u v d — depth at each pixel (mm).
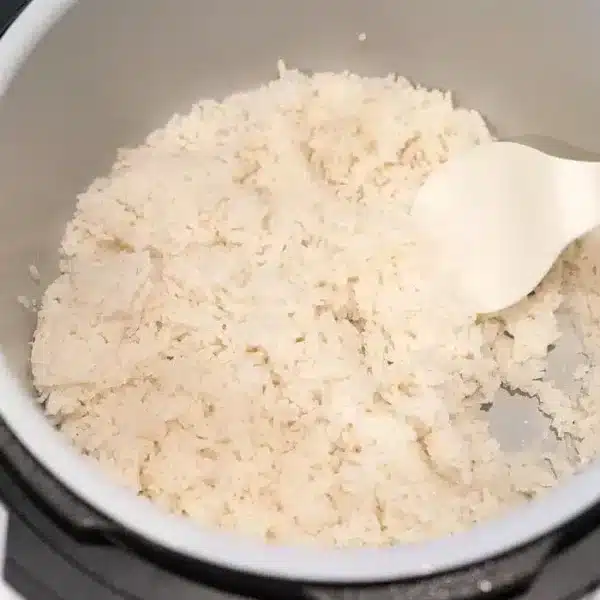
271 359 490
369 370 498
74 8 472
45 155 495
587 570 386
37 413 404
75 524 384
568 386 506
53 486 389
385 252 510
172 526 381
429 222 518
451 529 451
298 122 539
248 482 465
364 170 533
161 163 524
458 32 519
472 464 480
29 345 488
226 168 527
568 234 492
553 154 535
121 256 506
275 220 517
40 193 497
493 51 520
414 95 540
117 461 461
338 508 462
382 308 505
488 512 460
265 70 542
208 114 541
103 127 519
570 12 488
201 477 465
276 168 530
